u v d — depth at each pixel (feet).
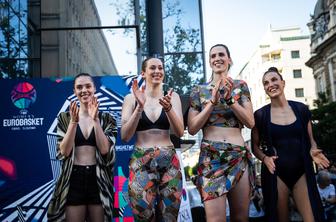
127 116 10.33
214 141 10.46
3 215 15.26
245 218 10.34
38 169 15.58
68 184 10.57
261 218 19.51
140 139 10.16
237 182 10.25
